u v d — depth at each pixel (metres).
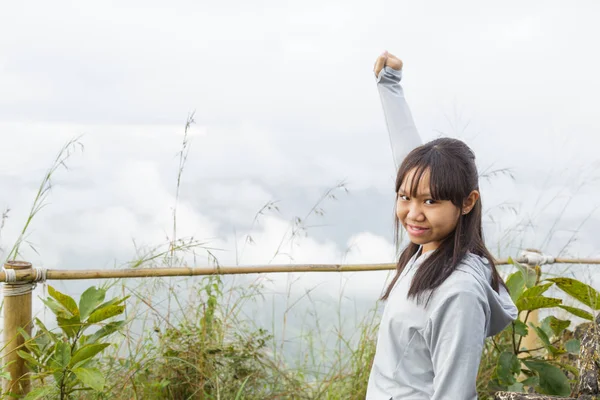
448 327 1.75
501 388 3.16
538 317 3.86
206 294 3.48
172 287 3.52
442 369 1.74
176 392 3.49
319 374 3.87
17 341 3.00
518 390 2.98
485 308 1.80
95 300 2.97
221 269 3.41
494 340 3.47
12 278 2.95
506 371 3.03
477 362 1.75
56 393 2.99
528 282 3.22
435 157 1.83
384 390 1.89
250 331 3.74
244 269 3.47
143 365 3.37
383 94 2.46
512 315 1.95
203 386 3.46
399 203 1.92
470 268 1.82
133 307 3.44
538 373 3.00
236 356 3.65
